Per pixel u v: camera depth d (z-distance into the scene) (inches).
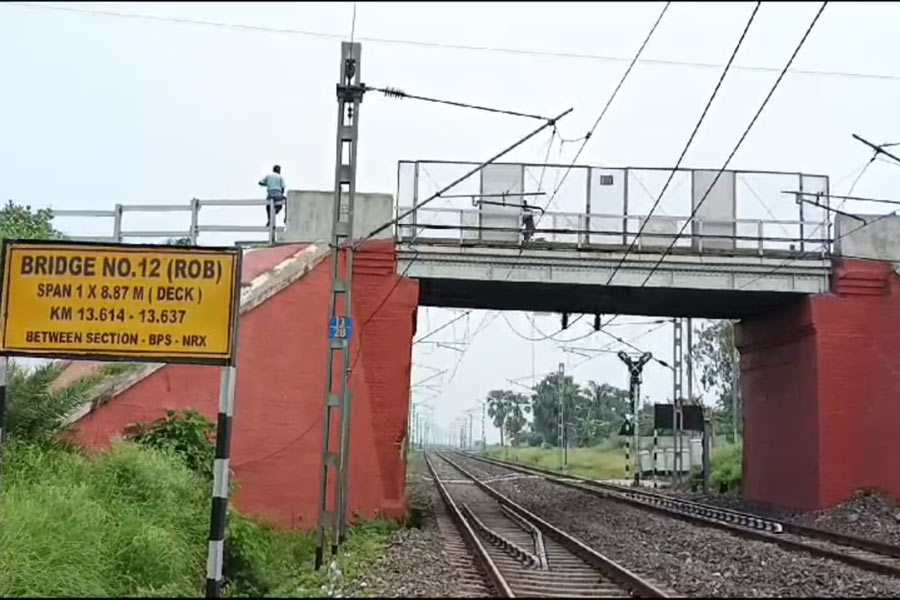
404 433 901.2
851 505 945.5
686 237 928.3
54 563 438.6
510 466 2733.8
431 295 1084.5
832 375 975.0
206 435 704.4
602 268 958.4
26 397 631.8
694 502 1286.9
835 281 984.9
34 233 839.1
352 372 842.2
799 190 999.0
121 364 759.7
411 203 960.9
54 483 527.2
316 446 805.9
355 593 462.3
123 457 588.1
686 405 1701.5
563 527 907.4
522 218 961.5
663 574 557.9
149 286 422.9
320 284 847.7
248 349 787.4
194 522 557.3
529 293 1040.2
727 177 990.4
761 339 1142.3
